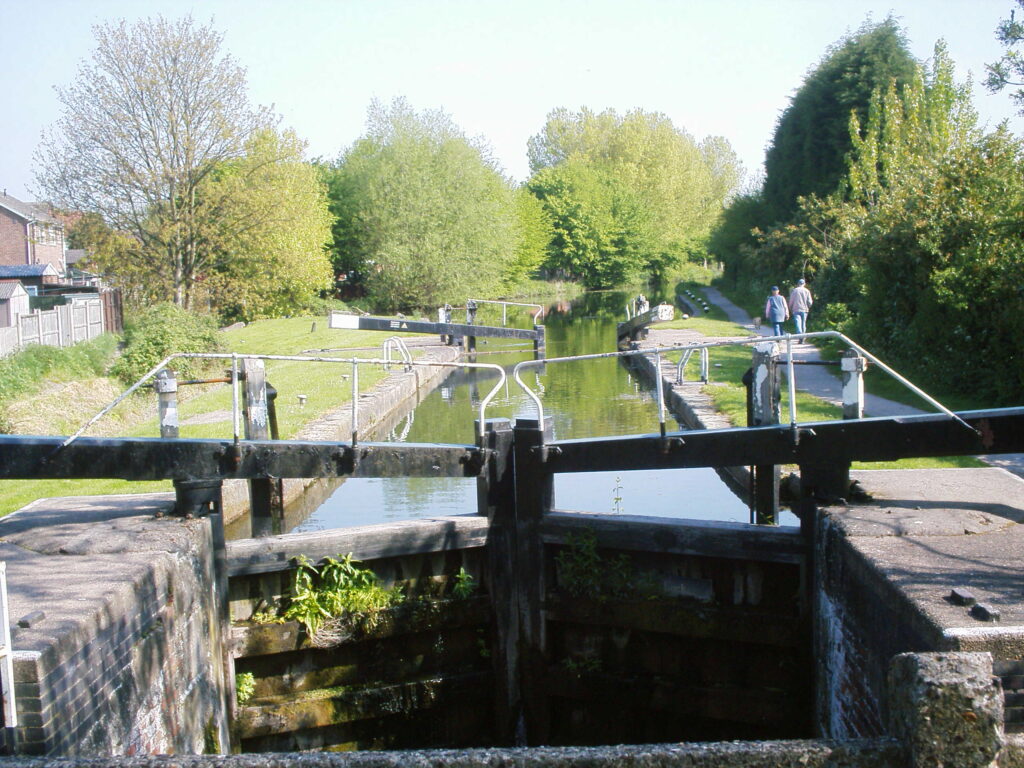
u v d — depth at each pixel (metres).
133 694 5.09
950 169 15.38
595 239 66.94
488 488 7.65
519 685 7.75
